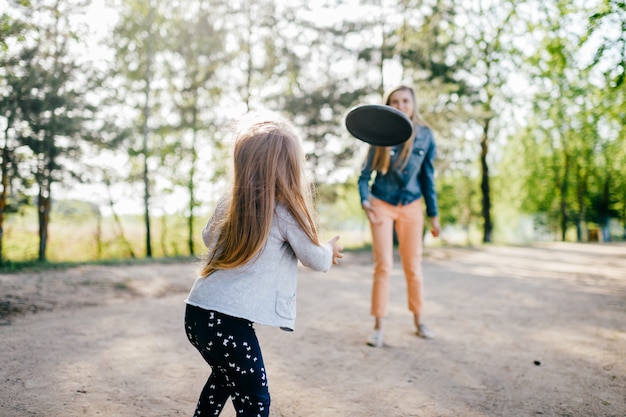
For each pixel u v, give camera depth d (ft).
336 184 52.95
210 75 48.91
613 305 17.11
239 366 5.57
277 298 5.74
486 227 68.18
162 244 57.11
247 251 5.65
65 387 8.50
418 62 49.62
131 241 56.59
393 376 9.55
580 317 15.12
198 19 47.80
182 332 12.92
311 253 5.88
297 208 5.96
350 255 43.50
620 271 28.37
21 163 33.65
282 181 5.98
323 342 12.11
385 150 12.25
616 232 98.32
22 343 11.27
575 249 51.67
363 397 8.41
